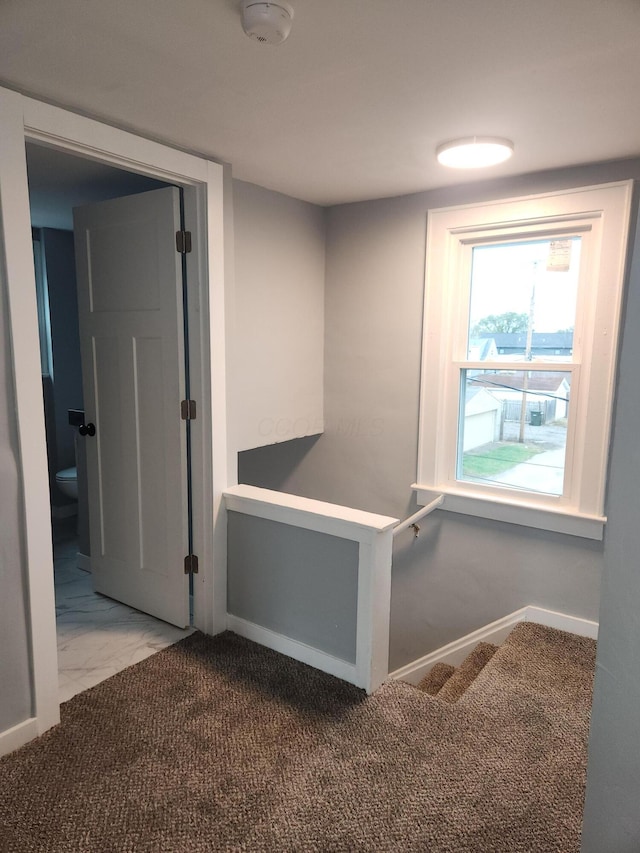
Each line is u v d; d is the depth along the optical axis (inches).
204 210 91.9
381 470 124.9
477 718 80.5
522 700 84.5
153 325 98.9
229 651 97.7
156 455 103.0
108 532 114.8
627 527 36.8
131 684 88.0
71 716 80.5
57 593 119.8
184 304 96.5
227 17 51.5
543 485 107.8
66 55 59.1
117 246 101.9
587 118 74.4
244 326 109.3
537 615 107.7
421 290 115.1
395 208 116.3
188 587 103.8
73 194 119.0
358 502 129.2
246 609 102.2
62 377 171.3
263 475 144.9
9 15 51.4
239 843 60.7
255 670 92.0
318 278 126.2
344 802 65.8
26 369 70.8
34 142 72.8
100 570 117.9
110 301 105.0
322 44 55.9
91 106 72.2
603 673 39.5
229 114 74.2
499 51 56.9
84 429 113.4
